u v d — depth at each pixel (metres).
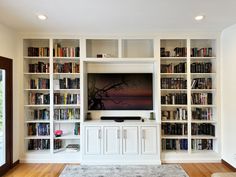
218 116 4.05
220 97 4.05
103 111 4.36
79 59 4.23
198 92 4.32
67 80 4.18
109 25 3.62
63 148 4.33
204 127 4.23
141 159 3.96
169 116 4.21
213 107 4.20
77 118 4.21
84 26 3.67
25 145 4.11
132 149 3.96
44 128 4.20
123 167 3.80
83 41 4.05
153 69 4.36
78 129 4.27
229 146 3.76
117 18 3.26
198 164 3.93
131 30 3.92
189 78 4.09
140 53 4.40
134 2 2.66
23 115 4.04
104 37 4.05
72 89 4.14
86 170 3.66
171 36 4.04
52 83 4.09
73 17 3.20
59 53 4.13
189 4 2.73
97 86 4.36
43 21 3.38
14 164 3.86
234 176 2.29
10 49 3.77
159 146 3.96
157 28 3.82
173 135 4.17
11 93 3.78
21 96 4.03
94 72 4.38
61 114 4.19
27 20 3.32
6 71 3.65
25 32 3.98
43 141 4.24
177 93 4.28
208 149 4.25
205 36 4.04
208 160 4.03
